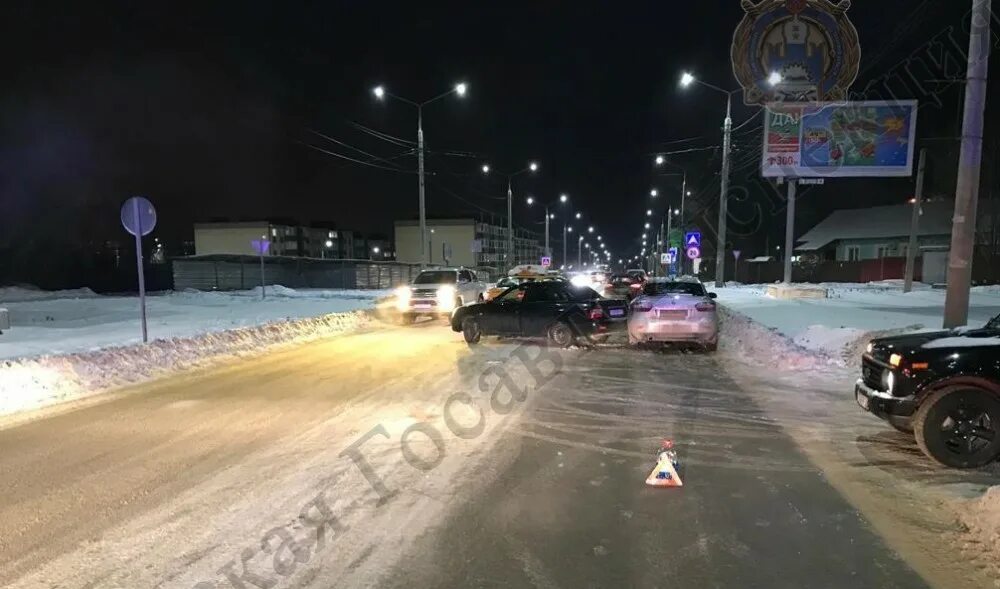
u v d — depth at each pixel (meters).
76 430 7.17
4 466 5.91
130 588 3.73
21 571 3.94
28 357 10.03
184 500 5.04
